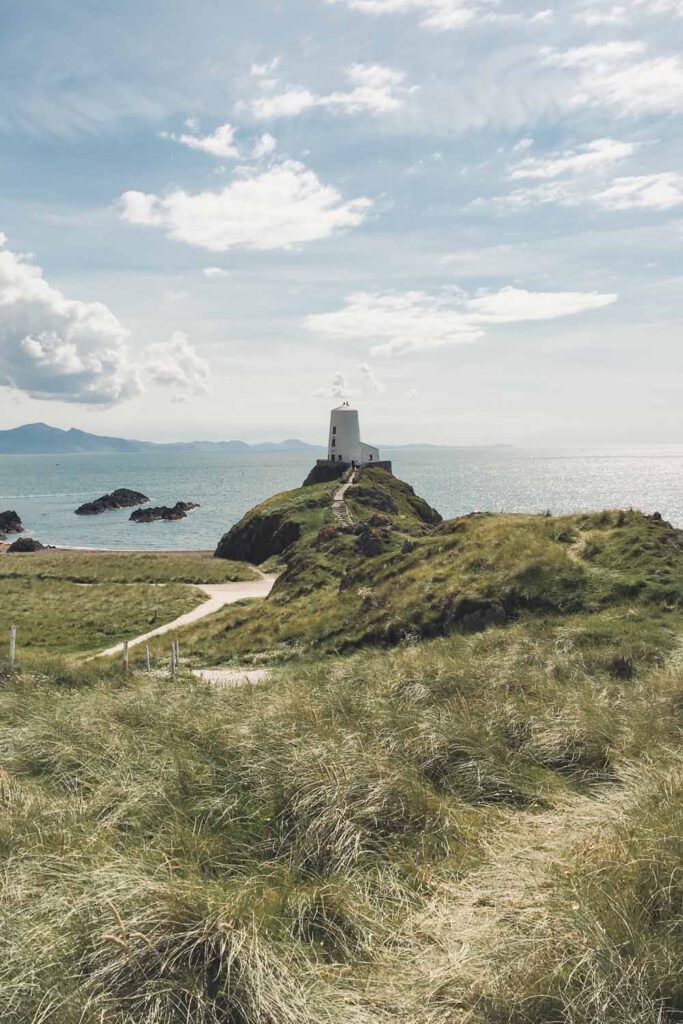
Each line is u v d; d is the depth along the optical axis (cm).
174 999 435
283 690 1341
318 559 4547
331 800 711
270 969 454
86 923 492
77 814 729
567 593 2216
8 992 439
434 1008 435
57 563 7350
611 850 573
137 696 1305
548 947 454
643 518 2664
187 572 6775
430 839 679
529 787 827
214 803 748
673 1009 410
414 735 919
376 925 539
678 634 1739
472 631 2236
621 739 918
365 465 10531
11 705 1306
